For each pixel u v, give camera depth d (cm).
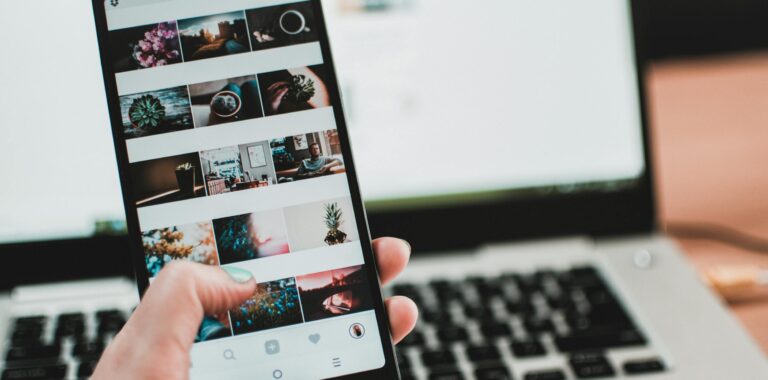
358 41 49
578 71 48
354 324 34
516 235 48
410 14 49
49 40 44
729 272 46
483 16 49
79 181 45
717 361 36
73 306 42
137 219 34
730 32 73
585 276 44
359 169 48
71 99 44
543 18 48
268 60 36
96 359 37
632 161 48
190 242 34
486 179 49
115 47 35
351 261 34
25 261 44
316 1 36
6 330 40
